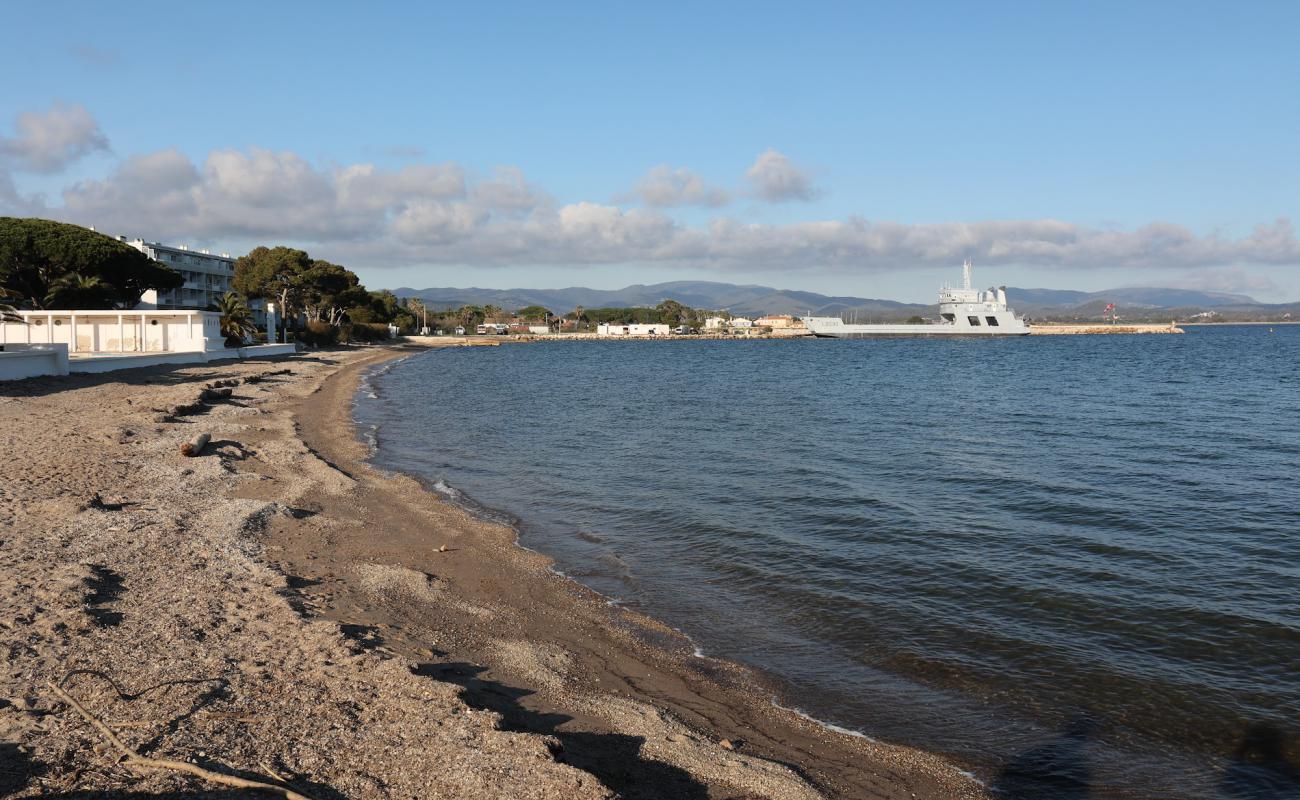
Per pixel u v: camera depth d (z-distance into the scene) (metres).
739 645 10.95
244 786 6.03
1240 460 25.22
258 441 26.31
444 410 40.69
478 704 8.19
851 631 11.43
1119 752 8.24
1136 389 51.22
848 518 17.95
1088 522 17.58
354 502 18.41
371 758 6.63
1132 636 11.23
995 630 11.45
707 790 6.95
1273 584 13.43
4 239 61.53
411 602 11.76
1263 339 164.62
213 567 12.07
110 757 6.40
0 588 10.37
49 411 29.56
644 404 44.12
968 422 35.28
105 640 8.88
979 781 7.68
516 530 16.91
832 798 7.12
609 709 8.61
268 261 96.00
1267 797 7.47
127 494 16.86
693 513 18.47
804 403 44.28
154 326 65.00
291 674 8.23
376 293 173.25
